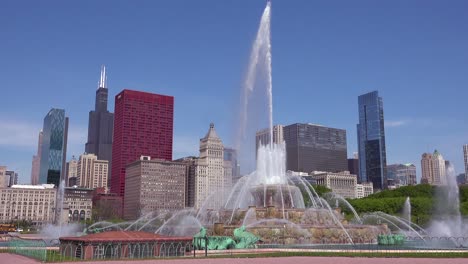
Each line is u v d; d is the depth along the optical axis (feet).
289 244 216.13
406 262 140.36
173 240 170.91
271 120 287.89
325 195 625.00
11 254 187.42
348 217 456.86
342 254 164.76
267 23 268.62
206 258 156.35
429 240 257.34
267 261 144.46
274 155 297.12
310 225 232.94
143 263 141.59
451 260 145.79
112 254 160.25
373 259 150.61
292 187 288.51
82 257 156.56
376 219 440.86
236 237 197.67
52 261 148.15
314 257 158.30
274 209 255.09
